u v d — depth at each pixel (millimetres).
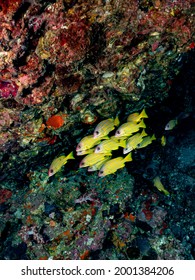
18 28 762
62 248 1269
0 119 1009
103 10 857
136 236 1299
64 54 878
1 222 1344
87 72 1019
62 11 801
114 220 1354
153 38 1049
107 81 1085
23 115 1017
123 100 1245
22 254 1247
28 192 1471
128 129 1297
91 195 1439
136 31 987
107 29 924
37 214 1376
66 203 1414
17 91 900
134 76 1115
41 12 778
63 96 1070
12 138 1104
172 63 1247
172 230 1322
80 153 1390
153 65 1188
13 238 1301
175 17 1011
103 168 1320
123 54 1027
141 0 921
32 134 1131
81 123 1275
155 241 1275
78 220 1350
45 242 1276
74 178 1532
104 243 1298
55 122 1160
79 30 854
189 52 1257
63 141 1342
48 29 821
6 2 707
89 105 1188
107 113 1282
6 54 796
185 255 1249
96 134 1210
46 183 1499
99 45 946
